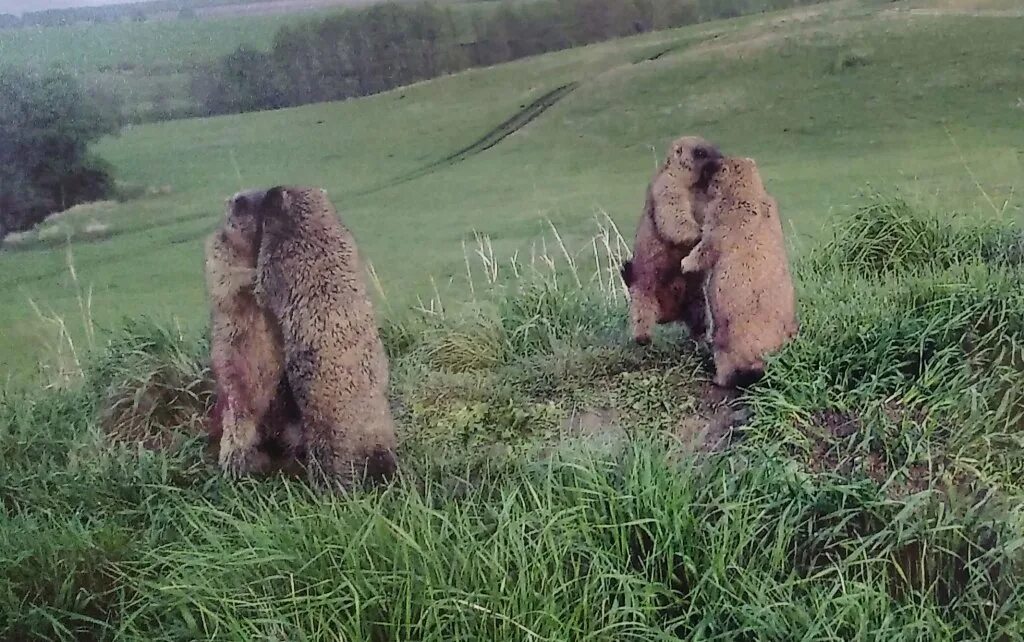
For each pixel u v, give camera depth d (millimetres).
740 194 3453
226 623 2477
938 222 4387
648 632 2406
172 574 2713
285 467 3250
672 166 3697
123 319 4113
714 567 2492
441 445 3436
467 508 2809
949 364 3311
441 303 4398
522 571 2430
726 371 3494
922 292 3709
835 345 3484
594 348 4078
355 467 3098
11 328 4055
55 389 3998
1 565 2861
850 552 2676
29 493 3346
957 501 2779
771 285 3426
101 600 2832
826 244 4418
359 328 3107
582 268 4562
